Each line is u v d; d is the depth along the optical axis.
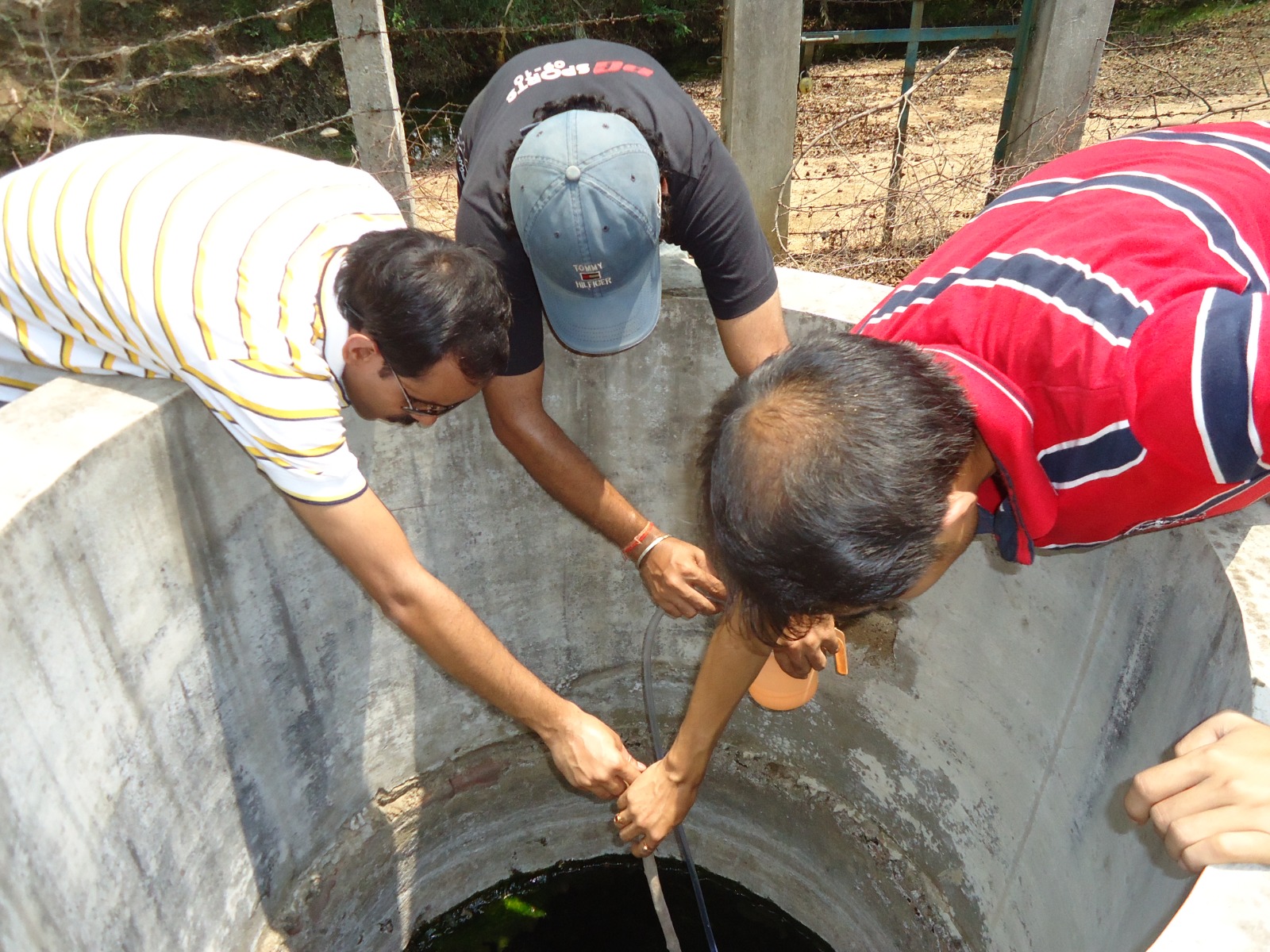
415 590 1.16
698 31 7.31
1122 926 1.16
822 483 0.69
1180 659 1.07
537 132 1.22
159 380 1.28
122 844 1.30
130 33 4.61
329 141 5.25
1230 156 0.92
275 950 1.79
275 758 1.69
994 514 0.94
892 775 1.93
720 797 2.25
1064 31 2.73
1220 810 0.68
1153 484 0.80
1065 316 0.79
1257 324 0.69
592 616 2.09
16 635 1.03
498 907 2.37
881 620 1.73
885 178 3.79
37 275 1.20
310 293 1.13
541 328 1.40
